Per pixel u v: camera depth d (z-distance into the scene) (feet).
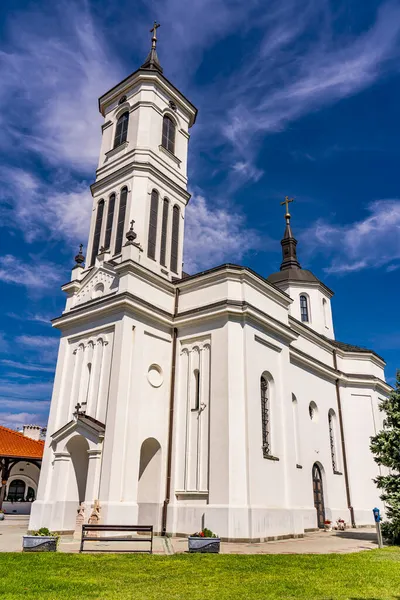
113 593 28.89
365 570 37.86
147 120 90.33
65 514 67.72
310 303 115.03
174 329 75.87
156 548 51.42
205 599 27.99
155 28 106.32
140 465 71.26
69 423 68.85
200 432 67.00
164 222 87.30
